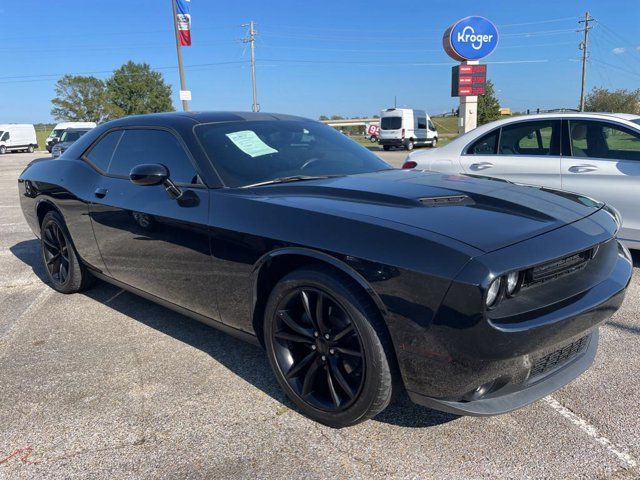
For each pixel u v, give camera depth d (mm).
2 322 3855
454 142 5980
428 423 2480
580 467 2145
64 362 3189
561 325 2051
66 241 4164
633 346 3217
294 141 3445
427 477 2111
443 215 2271
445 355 1979
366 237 2160
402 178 3033
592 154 5008
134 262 3389
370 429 2445
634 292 4168
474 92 16438
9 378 3006
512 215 2352
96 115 75500
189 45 20828
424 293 1981
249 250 2551
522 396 2197
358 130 82250
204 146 3064
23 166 24359
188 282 2984
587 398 2652
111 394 2807
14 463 2268
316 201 2520
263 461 2238
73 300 4297
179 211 2930
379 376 2189
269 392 2797
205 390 2828
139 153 3475
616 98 48188
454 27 16000
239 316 2746
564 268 2209
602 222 2535
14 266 5402
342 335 2297
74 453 2326
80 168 3936
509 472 2127
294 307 2527
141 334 3582
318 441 2367
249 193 2748
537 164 5238
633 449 2248
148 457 2285
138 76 77125
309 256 2303
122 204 3346
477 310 1887
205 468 2205
